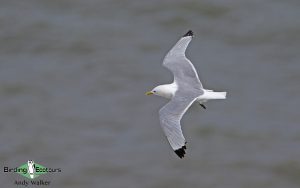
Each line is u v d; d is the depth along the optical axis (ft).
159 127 72.54
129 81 79.51
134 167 67.67
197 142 70.90
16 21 90.74
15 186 66.13
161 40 86.63
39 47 86.17
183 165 68.03
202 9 91.91
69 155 69.31
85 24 90.12
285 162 68.23
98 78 80.12
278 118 73.51
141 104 75.97
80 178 66.85
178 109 43.91
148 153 69.26
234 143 70.64
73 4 94.58
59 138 71.46
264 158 68.64
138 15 91.81
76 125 73.00
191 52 84.58
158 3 93.61
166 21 90.27
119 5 93.91
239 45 85.87
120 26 89.61
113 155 69.05
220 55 83.92
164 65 49.93
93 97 77.25
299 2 93.71
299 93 77.00
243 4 93.09
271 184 66.13
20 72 81.56
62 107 75.72
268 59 82.99
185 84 47.42
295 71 80.53
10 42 87.15
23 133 72.18
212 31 88.43
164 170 67.31
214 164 68.13
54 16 92.02
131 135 71.56
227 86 78.43
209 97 46.19
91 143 70.69
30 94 77.97
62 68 82.07
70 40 86.89
